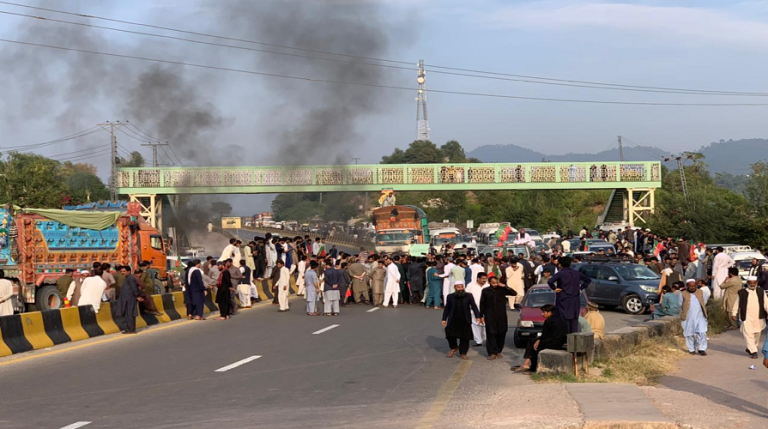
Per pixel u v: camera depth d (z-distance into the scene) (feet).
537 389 38.22
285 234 309.22
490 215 293.23
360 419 32.76
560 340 44.88
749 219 159.22
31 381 41.55
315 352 53.36
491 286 51.19
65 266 83.25
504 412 33.32
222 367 46.52
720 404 37.09
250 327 69.05
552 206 280.92
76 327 59.72
